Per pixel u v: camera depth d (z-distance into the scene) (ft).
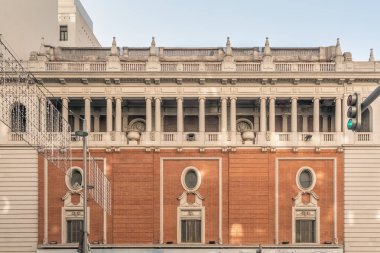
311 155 171.94
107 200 168.14
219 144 171.53
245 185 170.81
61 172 170.50
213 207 170.81
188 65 173.06
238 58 179.52
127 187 170.81
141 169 171.22
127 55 185.68
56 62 172.96
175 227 170.19
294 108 172.96
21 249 168.55
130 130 178.19
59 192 170.81
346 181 170.81
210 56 183.11
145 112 183.21
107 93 172.76
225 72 169.99
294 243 168.86
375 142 171.12
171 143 171.53
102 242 168.66
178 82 171.63
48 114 155.02
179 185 171.32
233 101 173.06
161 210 170.30
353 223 169.68
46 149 140.87
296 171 171.63
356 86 173.27
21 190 169.68
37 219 169.58
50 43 228.43
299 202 170.71
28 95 124.57
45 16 221.66
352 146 171.12
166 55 185.98
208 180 171.63
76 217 170.71
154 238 169.37
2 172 169.68
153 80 170.91
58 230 169.78
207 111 182.29
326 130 182.29
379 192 169.99
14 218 169.17
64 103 172.24
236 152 171.73
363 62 173.99
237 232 169.27
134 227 169.58
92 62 173.06
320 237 169.89
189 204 170.71
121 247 167.94
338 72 170.30
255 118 183.01
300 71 170.60
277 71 170.40
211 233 170.19
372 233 169.07
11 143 169.48
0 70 118.73
